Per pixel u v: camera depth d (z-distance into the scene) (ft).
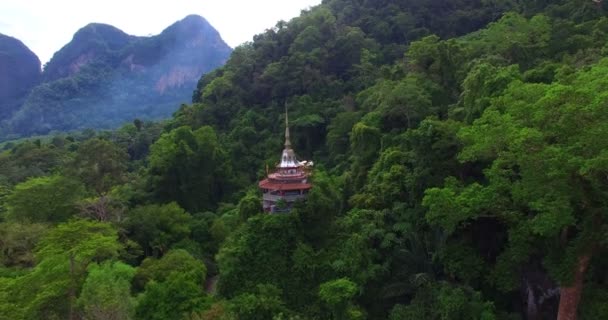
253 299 101.09
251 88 272.92
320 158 221.05
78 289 117.80
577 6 224.53
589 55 154.92
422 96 163.02
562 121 77.20
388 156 130.82
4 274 124.47
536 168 78.28
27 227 149.59
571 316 85.51
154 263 136.36
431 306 97.30
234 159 231.91
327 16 297.33
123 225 164.25
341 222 120.26
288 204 119.75
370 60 263.29
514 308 102.58
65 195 170.19
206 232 175.01
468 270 97.30
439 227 104.17
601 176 81.61
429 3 307.17
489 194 88.69
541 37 184.24
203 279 128.77
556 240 86.84
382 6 320.29
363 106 212.23
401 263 109.50
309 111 239.71
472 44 191.01
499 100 100.78
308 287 109.29
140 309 101.50
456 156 104.88
